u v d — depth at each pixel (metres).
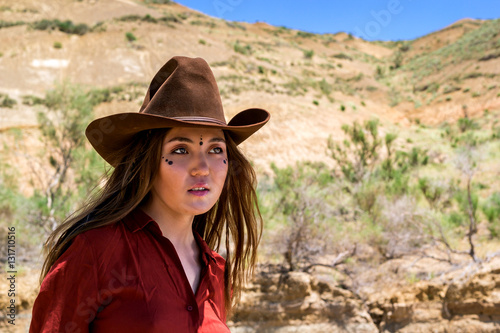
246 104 40.28
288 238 11.33
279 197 13.12
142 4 73.88
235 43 62.53
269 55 65.81
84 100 19.53
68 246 1.36
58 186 15.24
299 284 10.72
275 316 10.58
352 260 11.60
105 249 1.33
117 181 1.52
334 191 16.59
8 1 57.03
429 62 69.62
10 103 33.56
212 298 1.59
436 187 15.31
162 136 1.48
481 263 10.59
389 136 24.62
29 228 11.63
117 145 1.51
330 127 39.44
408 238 11.79
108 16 58.81
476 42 66.50
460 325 9.82
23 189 19.83
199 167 1.48
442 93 56.47
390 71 76.06
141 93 37.31
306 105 42.88
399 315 10.38
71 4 58.94
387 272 11.24
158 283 1.38
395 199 14.11
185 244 1.59
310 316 10.54
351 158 32.06
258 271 11.18
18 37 48.25
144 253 1.40
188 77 1.51
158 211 1.54
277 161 31.89
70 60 46.34
